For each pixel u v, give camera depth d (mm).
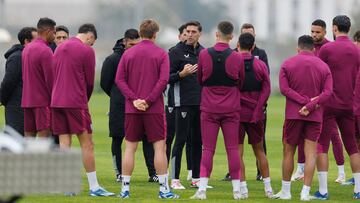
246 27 42875
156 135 36125
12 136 25672
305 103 35969
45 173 23219
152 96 35531
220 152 60750
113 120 42688
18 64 39562
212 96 36188
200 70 36250
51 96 37281
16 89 39875
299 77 36094
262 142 38094
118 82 35875
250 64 37156
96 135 74312
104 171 47938
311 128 36250
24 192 23156
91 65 36719
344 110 37938
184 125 40562
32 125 38438
